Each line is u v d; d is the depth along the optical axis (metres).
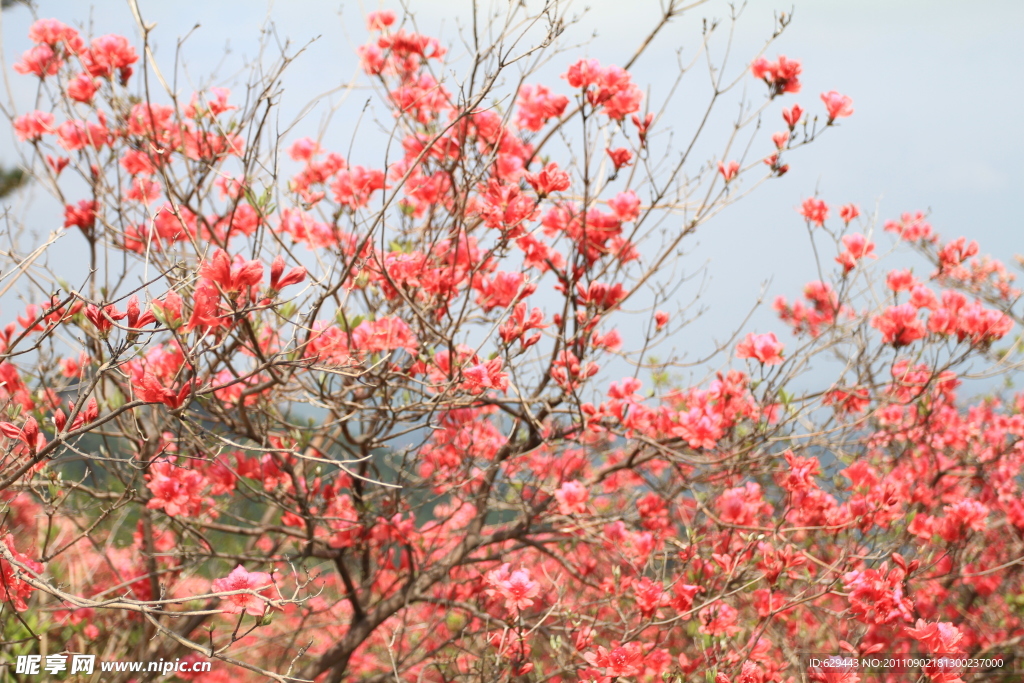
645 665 3.42
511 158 3.62
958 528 3.75
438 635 5.21
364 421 4.23
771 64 3.91
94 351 3.44
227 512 4.23
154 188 3.97
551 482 4.89
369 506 4.18
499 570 3.35
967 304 4.51
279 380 3.19
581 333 3.96
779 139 4.02
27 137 3.67
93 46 3.74
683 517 4.29
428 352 3.79
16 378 3.08
